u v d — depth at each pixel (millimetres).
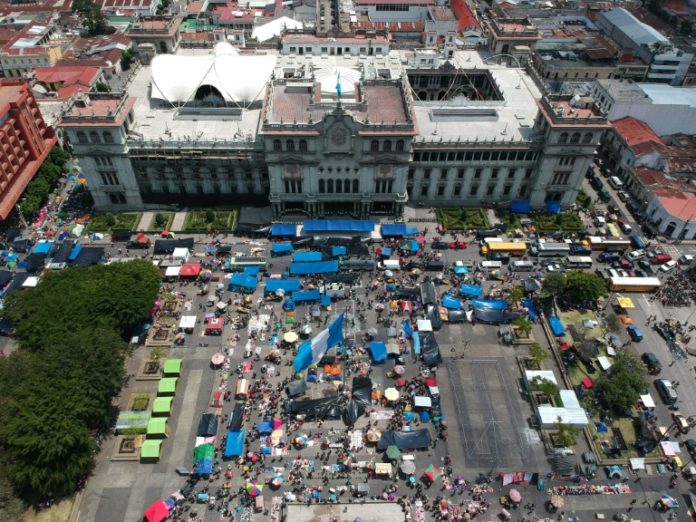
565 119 126125
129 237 130875
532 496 86438
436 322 111875
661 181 143000
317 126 119062
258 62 149000
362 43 169625
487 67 168250
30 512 82375
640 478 89375
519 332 111812
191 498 84750
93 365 88188
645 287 120562
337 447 91688
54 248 126875
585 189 151750
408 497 85750
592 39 196375
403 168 127875
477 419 97188
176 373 100562
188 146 130500
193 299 116562
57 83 181375
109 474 87875
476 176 138750
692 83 186250
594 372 104938
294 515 81750
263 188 140000
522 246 128250
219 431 93500
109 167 130875
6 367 88688
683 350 109438
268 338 108938
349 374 102750
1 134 127375
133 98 133625
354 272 123500
